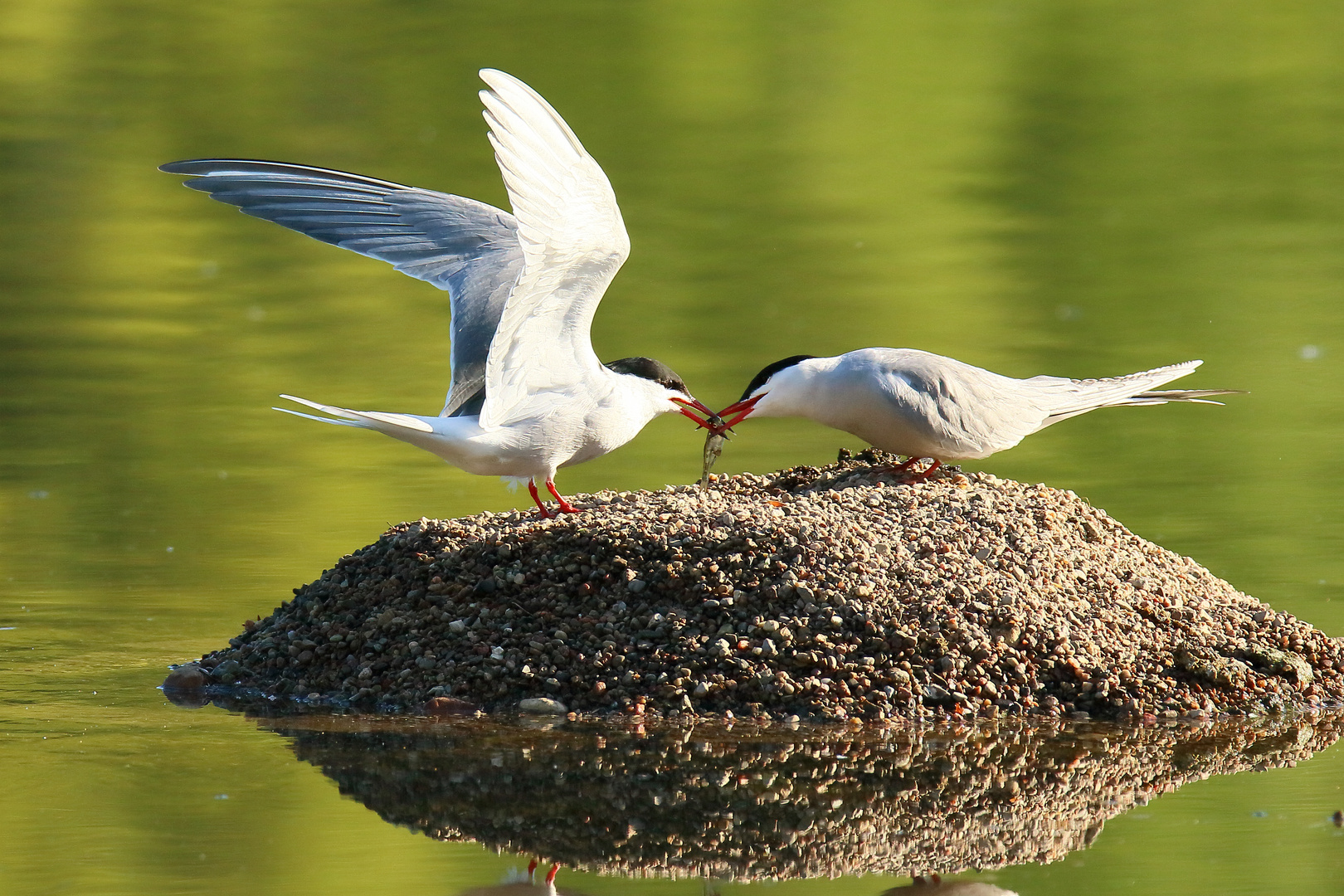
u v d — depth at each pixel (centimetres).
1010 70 3644
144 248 2591
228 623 1145
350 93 3416
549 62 3666
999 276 2344
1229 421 1705
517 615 1032
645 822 816
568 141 807
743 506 1108
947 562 1052
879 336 2012
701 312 2155
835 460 1602
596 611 1026
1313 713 980
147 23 3934
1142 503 1426
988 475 1234
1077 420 1739
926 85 3550
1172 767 890
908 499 1138
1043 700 975
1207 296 2222
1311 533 1328
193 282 2411
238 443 1666
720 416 1200
